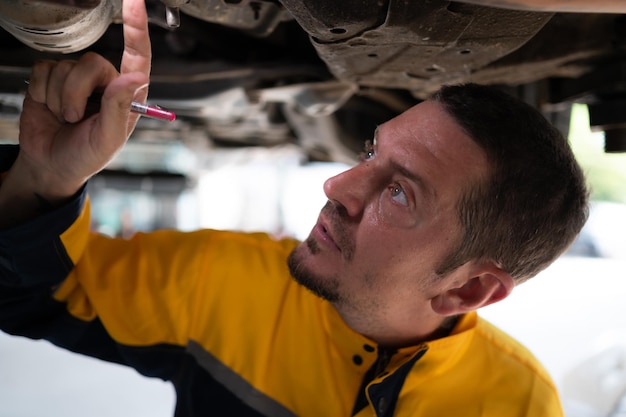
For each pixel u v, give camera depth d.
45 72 0.78
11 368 3.75
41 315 0.93
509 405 1.00
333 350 0.98
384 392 0.93
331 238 0.91
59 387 3.53
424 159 0.88
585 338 4.40
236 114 1.96
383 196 0.89
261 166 7.69
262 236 1.11
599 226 7.44
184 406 0.97
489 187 0.89
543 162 0.92
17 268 0.84
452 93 0.93
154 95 1.48
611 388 2.83
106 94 0.73
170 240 1.04
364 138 2.11
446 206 0.89
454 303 0.96
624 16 1.12
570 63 1.24
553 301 5.33
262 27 1.07
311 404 0.97
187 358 0.99
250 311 1.00
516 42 0.90
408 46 0.89
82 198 0.85
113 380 3.69
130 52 0.79
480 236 0.91
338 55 0.94
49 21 0.68
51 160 0.80
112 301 0.93
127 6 0.77
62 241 0.85
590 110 1.28
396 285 0.91
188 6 0.96
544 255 1.00
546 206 0.94
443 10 0.79
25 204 0.85
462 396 1.00
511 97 0.95
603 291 5.57
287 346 0.99
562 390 2.90
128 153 3.54
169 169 3.71
